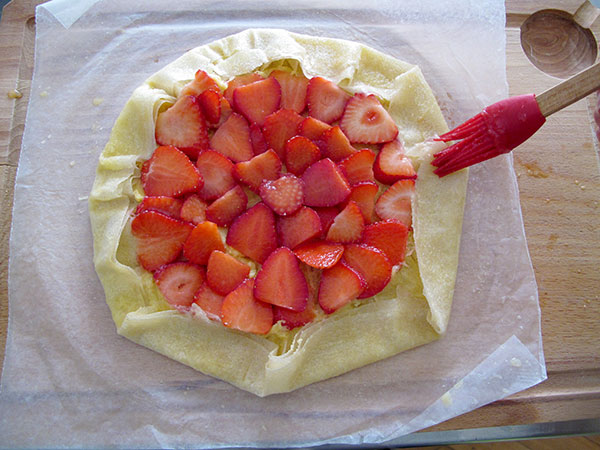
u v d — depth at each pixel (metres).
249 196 0.36
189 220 0.35
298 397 0.34
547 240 0.38
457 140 0.37
